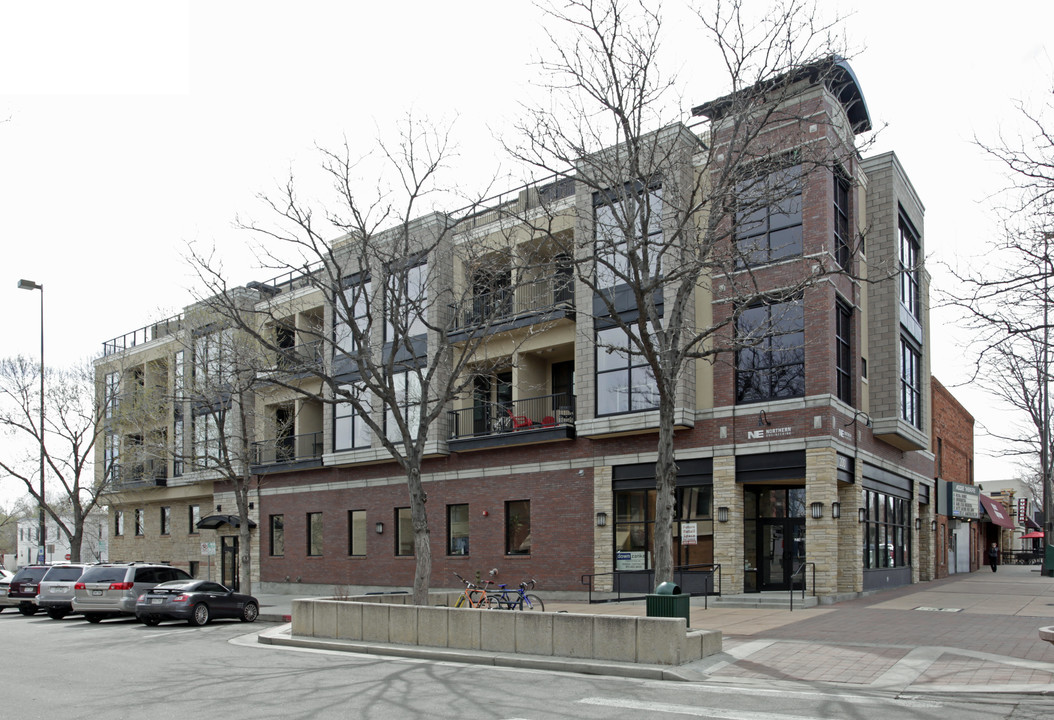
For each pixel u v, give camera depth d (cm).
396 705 991
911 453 2961
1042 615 1744
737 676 1144
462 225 2861
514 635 1362
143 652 1598
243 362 2498
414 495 1822
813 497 2120
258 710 980
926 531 3172
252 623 2316
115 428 3762
